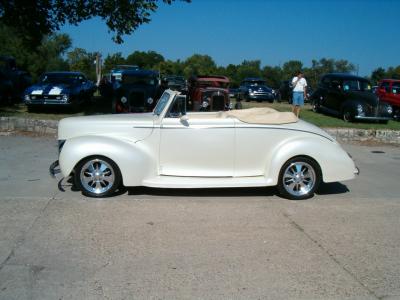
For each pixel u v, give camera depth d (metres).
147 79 16.81
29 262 4.21
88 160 6.31
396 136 13.92
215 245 4.77
